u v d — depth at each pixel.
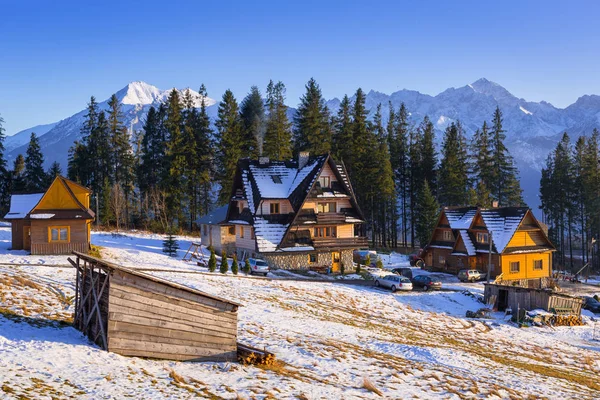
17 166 100.88
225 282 38.72
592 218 95.44
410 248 95.94
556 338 37.78
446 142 105.88
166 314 18.02
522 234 60.47
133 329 17.34
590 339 38.28
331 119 103.50
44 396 12.80
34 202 47.59
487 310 42.75
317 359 21.44
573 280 69.19
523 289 43.41
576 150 106.62
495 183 99.06
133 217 90.00
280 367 19.55
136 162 100.06
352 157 89.88
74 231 44.91
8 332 18.31
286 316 30.11
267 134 88.44
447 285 54.34
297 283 43.47
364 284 50.56
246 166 58.34
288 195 55.38
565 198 98.25
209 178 88.12
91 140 92.56
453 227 63.88
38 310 22.34
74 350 16.91
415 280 51.50
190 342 18.56
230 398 14.95
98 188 90.31
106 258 44.47
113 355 16.81
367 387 18.19
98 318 17.78
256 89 105.19
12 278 28.28
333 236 56.81
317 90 98.44
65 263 39.78
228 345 19.61
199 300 18.83
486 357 27.84
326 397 16.48
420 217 89.56
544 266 62.00
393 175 95.25
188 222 88.75
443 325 37.16
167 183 82.88
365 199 89.75
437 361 24.50
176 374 16.17
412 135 107.88
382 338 28.75
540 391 21.72
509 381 22.70
